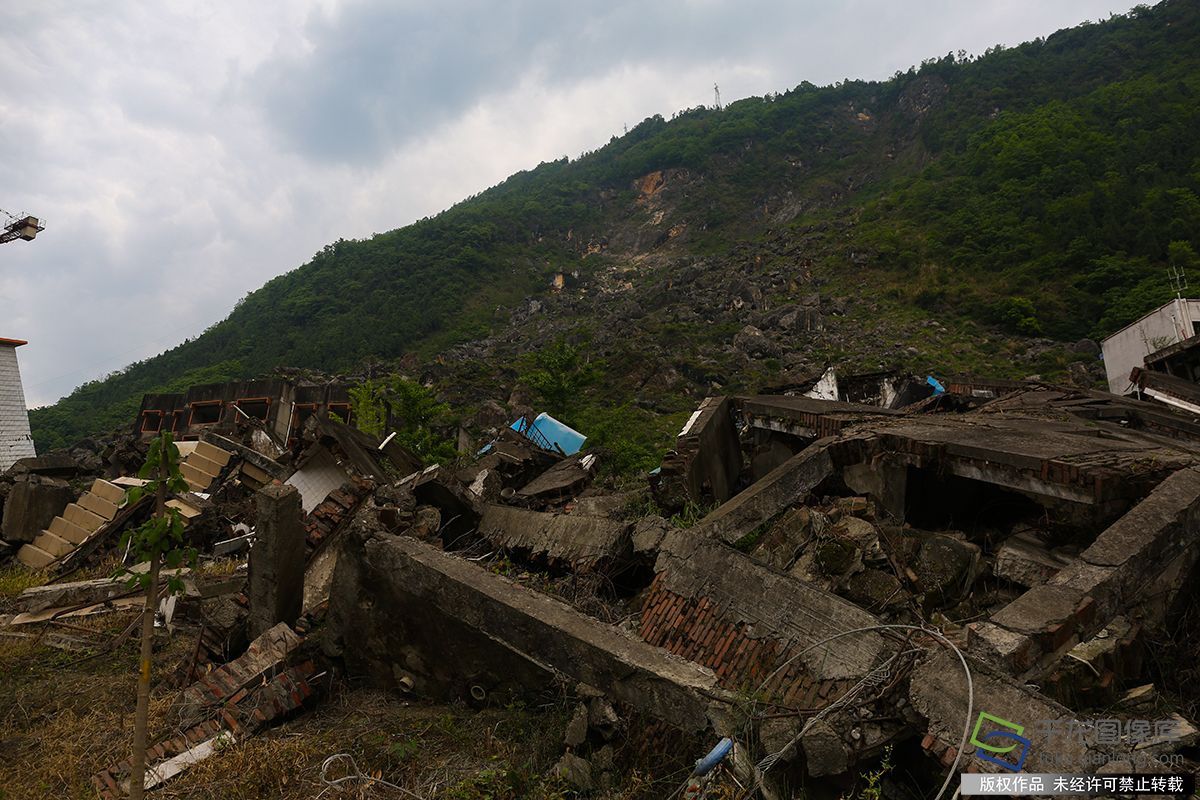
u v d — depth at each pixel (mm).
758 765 3926
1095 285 53969
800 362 47219
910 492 7410
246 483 16438
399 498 8461
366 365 68438
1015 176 75500
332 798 4562
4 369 24422
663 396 41594
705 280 72500
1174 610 5344
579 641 5059
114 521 12508
